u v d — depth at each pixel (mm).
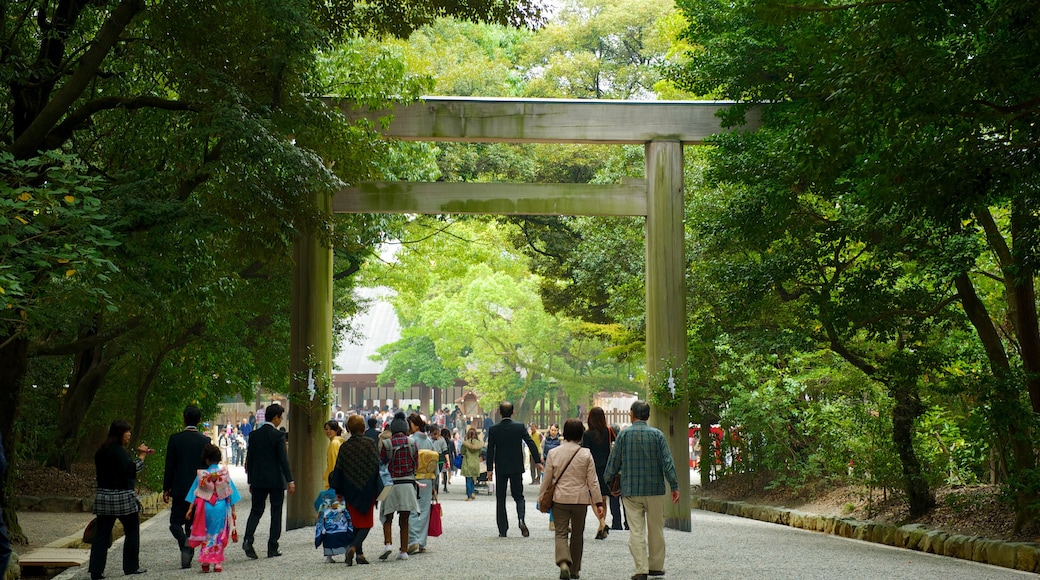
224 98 12414
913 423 15508
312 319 17047
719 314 20234
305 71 14242
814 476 19547
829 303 14594
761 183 14680
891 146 10258
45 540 14203
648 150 17938
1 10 12102
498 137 17781
